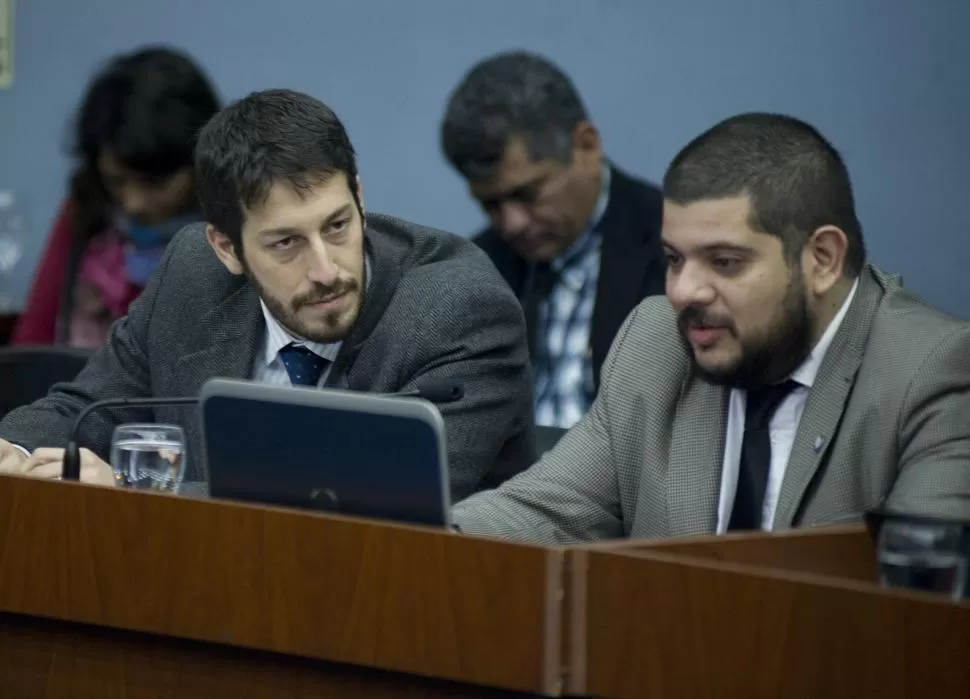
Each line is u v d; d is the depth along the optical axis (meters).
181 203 12.11
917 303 7.04
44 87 14.96
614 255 11.37
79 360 9.66
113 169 12.02
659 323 7.54
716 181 6.56
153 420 9.01
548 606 5.02
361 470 5.67
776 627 4.87
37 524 5.87
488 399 8.07
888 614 4.84
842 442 6.81
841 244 6.73
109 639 5.82
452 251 8.57
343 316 7.64
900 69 12.10
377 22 13.81
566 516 7.41
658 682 4.96
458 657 5.14
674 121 12.84
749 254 6.57
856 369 6.86
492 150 11.15
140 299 9.01
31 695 5.96
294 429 5.75
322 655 5.37
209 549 5.57
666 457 7.30
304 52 14.09
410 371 8.09
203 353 8.52
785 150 6.62
